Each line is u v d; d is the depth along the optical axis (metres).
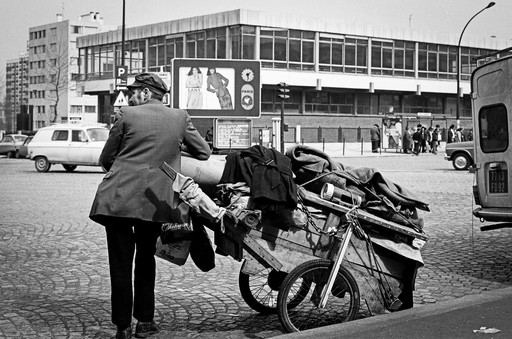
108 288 7.48
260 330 5.91
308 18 61.69
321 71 62.91
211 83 40.62
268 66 60.09
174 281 7.86
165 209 5.24
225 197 5.57
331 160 6.11
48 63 138.12
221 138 38.94
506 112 8.85
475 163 9.38
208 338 5.67
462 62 72.31
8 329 5.85
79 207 15.33
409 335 5.29
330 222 5.74
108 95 73.44
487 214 9.11
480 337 5.24
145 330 5.70
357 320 5.72
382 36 66.31
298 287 5.82
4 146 46.12
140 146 5.29
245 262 5.55
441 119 67.81
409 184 22.14
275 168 5.43
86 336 5.68
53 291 7.32
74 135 28.34
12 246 10.17
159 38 65.38
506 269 8.67
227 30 59.31
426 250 10.02
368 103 67.75
